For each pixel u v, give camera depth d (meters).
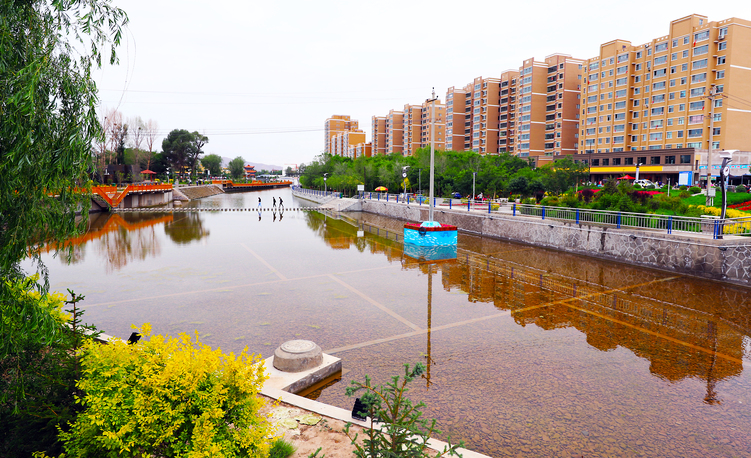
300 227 34.91
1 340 4.04
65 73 4.18
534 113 96.62
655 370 8.48
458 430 6.29
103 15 4.40
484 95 111.56
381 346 9.68
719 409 6.98
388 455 3.69
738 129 61.00
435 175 60.91
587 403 7.15
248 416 3.99
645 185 56.62
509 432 6.25
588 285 15.46
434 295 14.10
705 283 15.59
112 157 82.44
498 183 52.03
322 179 86.31
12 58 3.89
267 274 17.23
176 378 3.75
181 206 60.97
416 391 7.53
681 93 65.56
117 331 10.40
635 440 6.08
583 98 83.00
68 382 4.64
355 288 14.98
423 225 25.03
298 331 10.59
